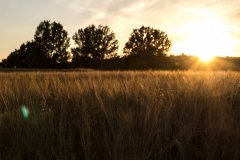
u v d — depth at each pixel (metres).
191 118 4.36
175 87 6.41
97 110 4.72
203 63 78.62
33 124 4.12
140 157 3.50
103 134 3.89
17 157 3.57
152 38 105.81
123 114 4.22
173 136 3.98
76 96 5.38
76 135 4.17
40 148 3.72
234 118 4.57
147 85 6.43
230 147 3.83
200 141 4.07
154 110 4.38
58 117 4.50
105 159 3.66
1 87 6.87
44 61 102.31
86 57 105.19
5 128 4.21
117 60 105.56
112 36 106.12
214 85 6.27
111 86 6.27
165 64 89.81
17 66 113.00
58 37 103.06
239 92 6.00
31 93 6.29
